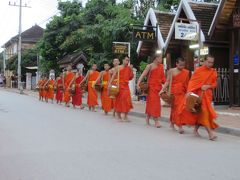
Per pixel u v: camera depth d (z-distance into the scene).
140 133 11.83
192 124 11.20
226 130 12.26
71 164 7.80
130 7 33.00
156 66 13.55
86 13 37.38
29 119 15.22
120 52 24.14
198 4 21.23
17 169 7.49
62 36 40.00
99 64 30.64
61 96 25.27
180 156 8.56
